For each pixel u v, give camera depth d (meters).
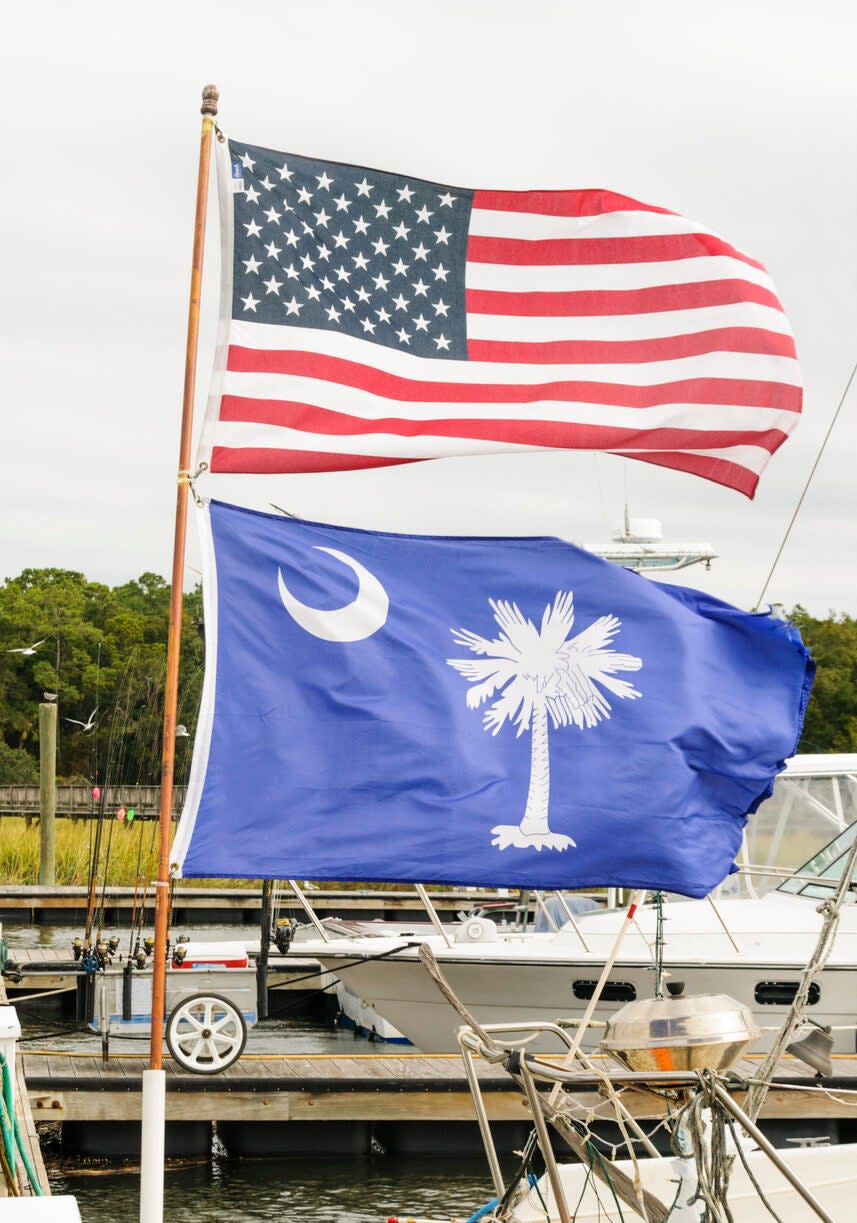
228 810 6.92
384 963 12.60
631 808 7.34
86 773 48.81
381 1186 10.91
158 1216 6.44
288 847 6.96
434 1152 11.41
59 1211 4.68
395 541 7.42
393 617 7.29
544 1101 5.45
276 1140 11.37
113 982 13.78
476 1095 5.64
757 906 13.09
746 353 7.85
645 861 7.35
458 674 7.30
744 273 7.86
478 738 7.27
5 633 57.78
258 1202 10.45
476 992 12.59
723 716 7.54
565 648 7.43
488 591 7.45
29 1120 9.23
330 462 7.41
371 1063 11.77
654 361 7.88
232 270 7.44
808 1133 11.72
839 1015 12.62
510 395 7.73
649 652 7.51
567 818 7.29
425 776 7.16
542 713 7.37
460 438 7.62
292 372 7.43
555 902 14.08
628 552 14.02
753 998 12.51
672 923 12.75
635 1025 4.88
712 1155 4.93
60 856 29.12
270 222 7.50
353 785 7.09
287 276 7.49
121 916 25.52
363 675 7.18
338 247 7.61
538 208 7.85
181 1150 11.32
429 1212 10.23
